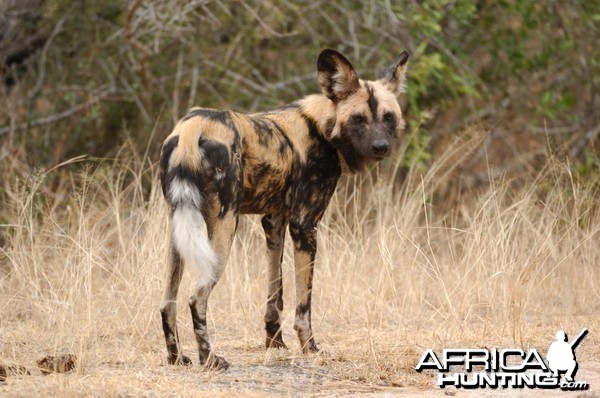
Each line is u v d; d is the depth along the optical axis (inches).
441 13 784.3
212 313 500.7
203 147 378.6
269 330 433.4
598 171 751.1
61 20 800.9
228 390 344.2
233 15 808.9
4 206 630.5
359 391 366.6
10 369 371.2
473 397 355.3
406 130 812.0
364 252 540.1
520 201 544.4
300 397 346.0
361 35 810.2
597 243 580.4
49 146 793.6
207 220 383.2
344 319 503.2
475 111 852.0
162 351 429.7
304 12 818.8
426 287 549.6
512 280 488.7
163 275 471.5
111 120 808.3
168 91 819.4
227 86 824.3
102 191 601.0
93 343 422.3
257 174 403.5
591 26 858.1
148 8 748.0
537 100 903.7
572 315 522.6
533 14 859.4
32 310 495.5
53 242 539.2
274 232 432.1
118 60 818.8
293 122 426.6
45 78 824.9
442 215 722.8
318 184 429.4
